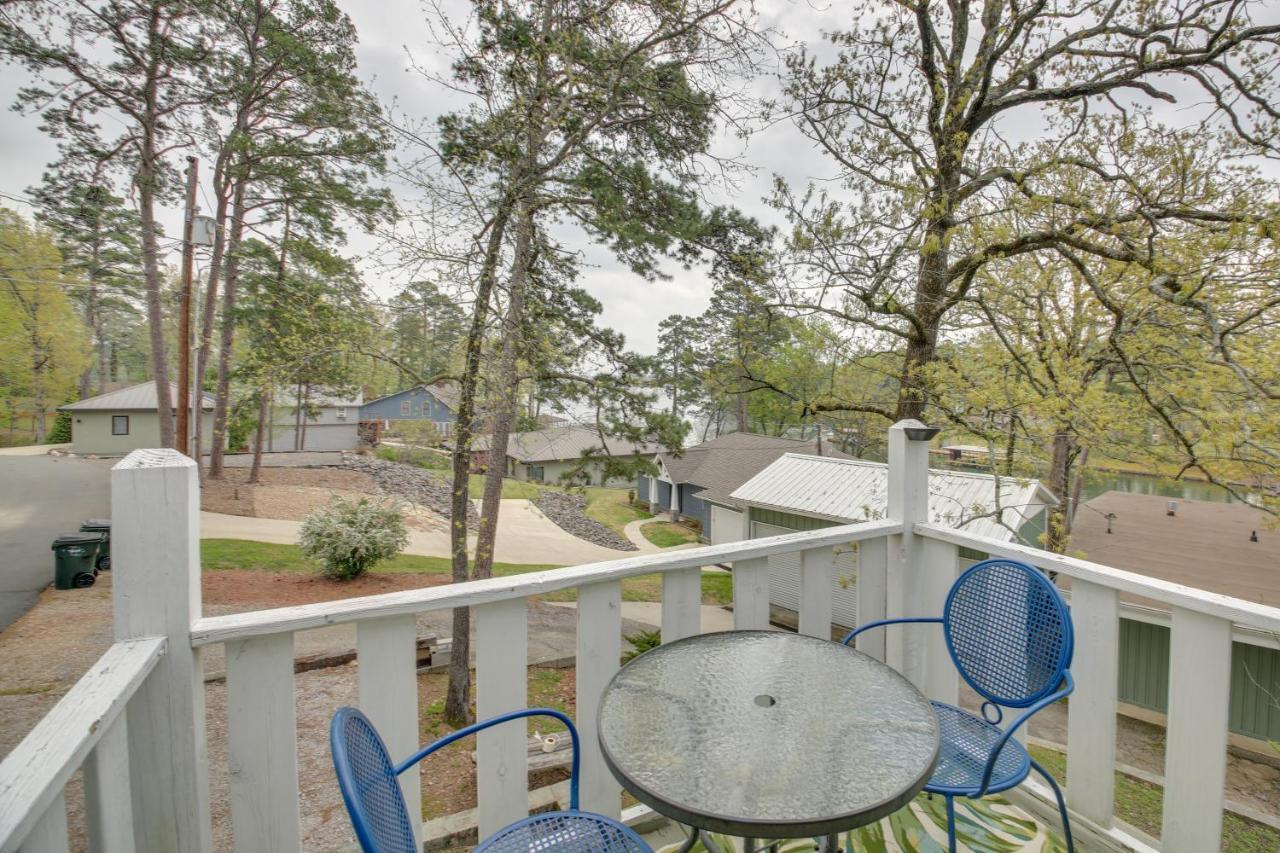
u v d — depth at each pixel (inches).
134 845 42.1
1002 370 241.0
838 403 289.7
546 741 196.5
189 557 44.6
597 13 260.2
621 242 313.7
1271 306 166.2
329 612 48.9
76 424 1015.6
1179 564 353.7
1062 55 231.9
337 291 344.5
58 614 335.3
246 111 548.4
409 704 52.9
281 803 48.6
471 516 854.5
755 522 542.0
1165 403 206.7
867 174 237.6
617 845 45.4
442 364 291.1
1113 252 196.2
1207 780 55.2
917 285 247.3
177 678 44.1
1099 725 63.6
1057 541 252.5
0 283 643.5
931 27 235.6
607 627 62.1
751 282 273.4
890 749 43.4
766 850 53.4
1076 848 64.2
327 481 868.6
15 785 26.1
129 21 472.4
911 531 84.0
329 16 502.0
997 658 63.6
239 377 626.5
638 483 1190.3
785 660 57.1
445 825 103.3
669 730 45.5
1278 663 289.6
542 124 260.7
